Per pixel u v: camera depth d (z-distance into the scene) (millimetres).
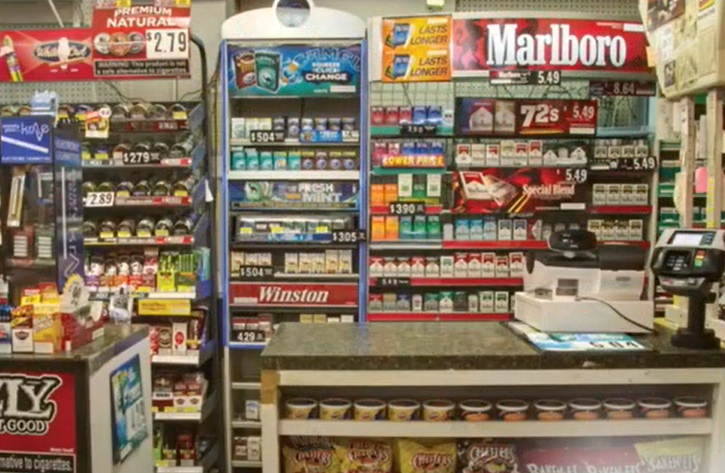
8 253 2365
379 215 3863
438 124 3811
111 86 4285
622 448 2277
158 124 3742
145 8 3607
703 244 2188
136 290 3723
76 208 2521
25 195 2365
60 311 2150
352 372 2172
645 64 3631
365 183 3889
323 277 3928
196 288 3756
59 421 2078
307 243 3865
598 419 2221
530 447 2307
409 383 2170
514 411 2201
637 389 2402
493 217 3908
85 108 3850
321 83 3840
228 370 3994
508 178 3797
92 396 2102
